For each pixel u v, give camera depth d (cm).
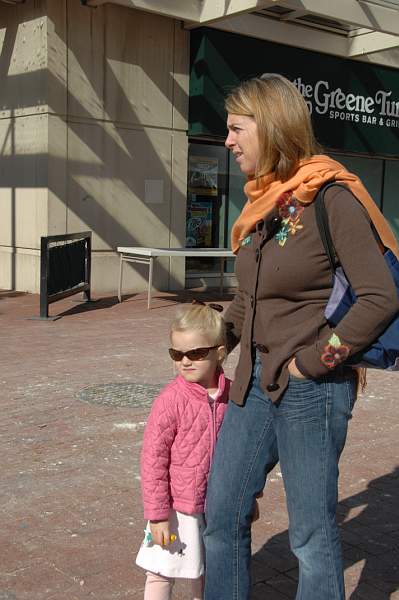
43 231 1167
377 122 1484
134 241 1249
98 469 427
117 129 1210
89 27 1159
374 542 343
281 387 213
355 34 1368
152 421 241
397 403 591
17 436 482
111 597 288
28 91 1168
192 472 239
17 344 791
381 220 208
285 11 1266
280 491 404
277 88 214
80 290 1082
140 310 1055
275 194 216
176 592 293
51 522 356
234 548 232
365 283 199
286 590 297
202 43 1235
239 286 248
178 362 242
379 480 421
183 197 1302
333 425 214
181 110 1275
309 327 211
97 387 612
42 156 1153
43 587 294
